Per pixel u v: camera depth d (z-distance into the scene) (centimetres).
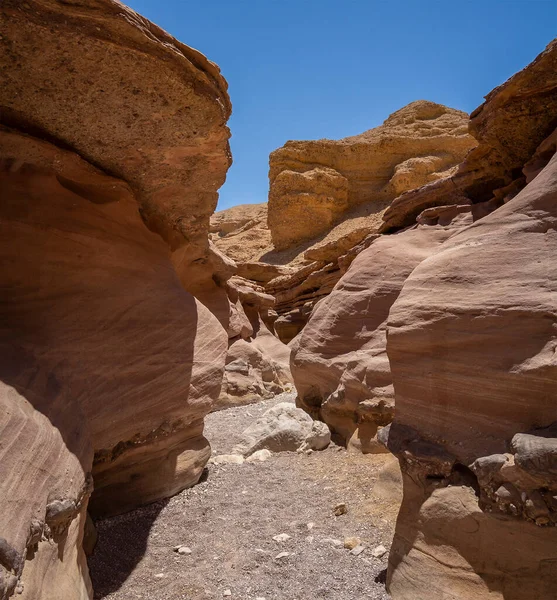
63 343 358
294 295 1902
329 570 339
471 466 288
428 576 291
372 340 631
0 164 376
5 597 188
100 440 381
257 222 3972
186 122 392
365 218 3006
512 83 461
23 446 241
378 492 460
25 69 310
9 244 359
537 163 444
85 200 432
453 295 332
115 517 440
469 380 305
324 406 668
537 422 272
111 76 327
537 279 299
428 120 3416
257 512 444
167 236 570
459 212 650
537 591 253
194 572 348
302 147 3328
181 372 476
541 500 255
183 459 502
